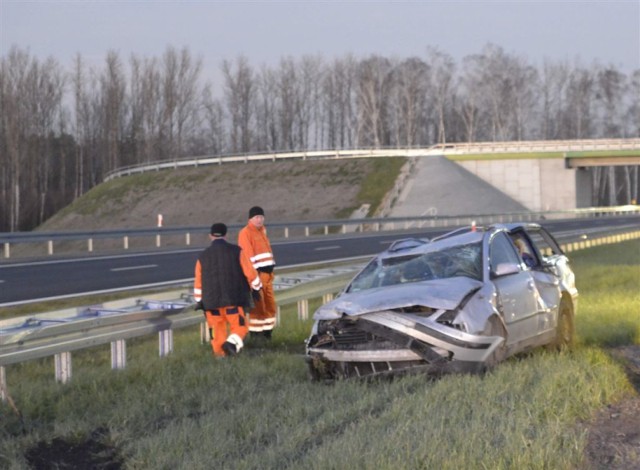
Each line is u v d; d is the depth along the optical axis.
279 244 40.53
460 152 87.75
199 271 11.62
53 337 9.90
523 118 125.62
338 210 77.75
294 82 127.12
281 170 86.19
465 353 9.49
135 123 115.19
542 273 11.73
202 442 7.41
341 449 6.78
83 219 86.81
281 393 9.27
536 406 8.00
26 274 25.95
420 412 7.88
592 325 13.70
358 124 121.44
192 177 88.44
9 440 7.82
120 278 24.89
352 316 9.82
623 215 81.25
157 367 10.78
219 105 125.69
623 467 6.75
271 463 6.78
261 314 13.47
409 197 79.19
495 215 61.94
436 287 9.97
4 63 99.44
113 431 8.00
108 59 112.06
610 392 8.81
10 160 97.38
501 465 6.39
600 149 83.25
